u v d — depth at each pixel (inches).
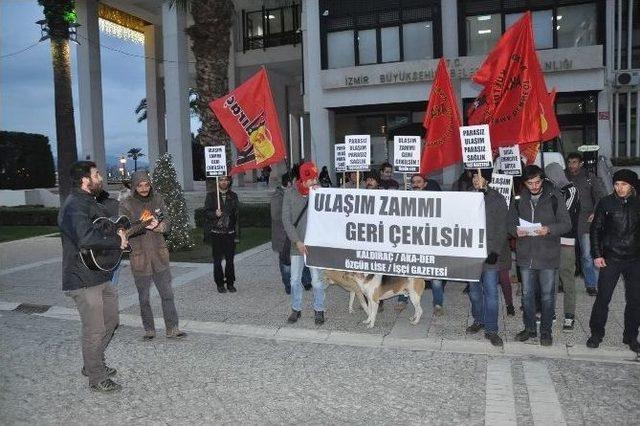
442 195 276.1
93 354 215.9
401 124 1051.3
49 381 231.0
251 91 394.0
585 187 352.2
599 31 870.4
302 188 305.1
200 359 258.2
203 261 526.0
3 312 359.9
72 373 240.5
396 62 934.4
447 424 187.8
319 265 298.4
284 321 320.5
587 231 350.3
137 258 281.0
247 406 204.1
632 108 925.8
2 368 247.3
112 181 1660.9
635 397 207.3
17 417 195.8
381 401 207.6
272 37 1402.6
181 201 581.9
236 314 337.1
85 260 209.2
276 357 260.5
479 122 349.4
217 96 697.0
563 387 218.8
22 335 301.4
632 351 255.6
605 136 872.3
